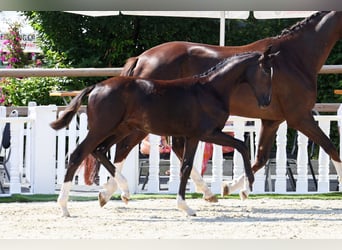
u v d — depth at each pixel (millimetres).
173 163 13453
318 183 13688
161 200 12625
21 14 20969
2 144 13297
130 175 13445
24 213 11070
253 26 21062
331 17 11867
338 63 19781
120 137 11273
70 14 19859
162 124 10719
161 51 11930
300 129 11703
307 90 11609
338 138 18812
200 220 10438
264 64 10688
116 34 19938
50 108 13289
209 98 10719
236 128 13352
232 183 12250
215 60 11680
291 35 11844
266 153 12125
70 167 10719
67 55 19938
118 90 10688
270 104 11641
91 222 10234
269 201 12578
